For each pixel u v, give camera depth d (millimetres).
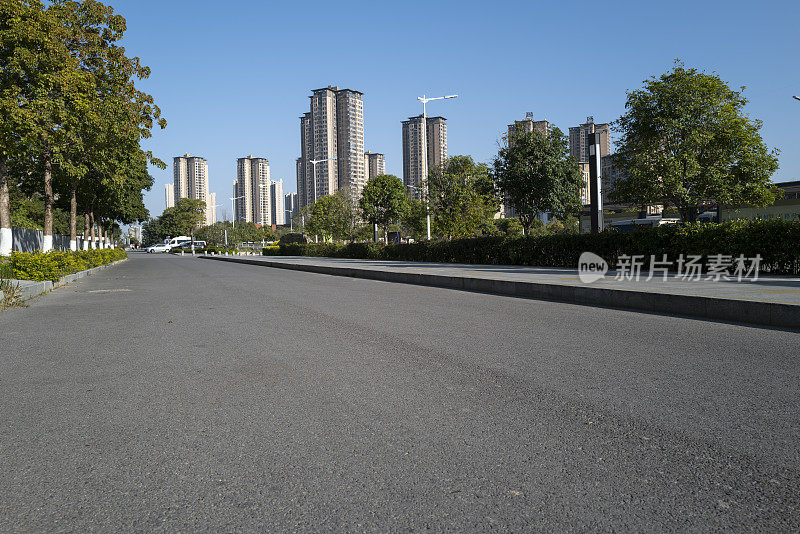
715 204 22656
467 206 30609
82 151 20547
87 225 32750
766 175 20781
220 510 2205
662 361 4730
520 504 2213
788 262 11578
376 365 4734
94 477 2537
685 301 7680
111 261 32094
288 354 5242
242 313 8391
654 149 21297
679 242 13492
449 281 13188
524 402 3596
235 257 44375
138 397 3840
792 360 4703
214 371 4590
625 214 45719
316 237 63031
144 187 44781
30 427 3238
